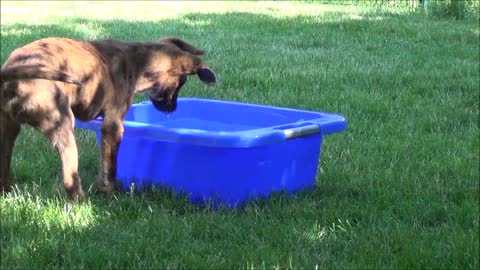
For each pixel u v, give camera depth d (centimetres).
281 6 926
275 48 568
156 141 285
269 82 444
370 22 721
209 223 262
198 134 269
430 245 252
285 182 288
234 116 327
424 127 376
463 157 332
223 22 723
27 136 339
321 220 269
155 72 290
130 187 287
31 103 253
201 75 295
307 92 427
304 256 245
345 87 439
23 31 629
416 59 534
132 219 265
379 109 398
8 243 246
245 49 561
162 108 298
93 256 239
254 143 268
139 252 244
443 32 669
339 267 240
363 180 303
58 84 258
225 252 246
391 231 260
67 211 263
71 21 719
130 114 321
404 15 819
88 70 268
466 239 254
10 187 282
